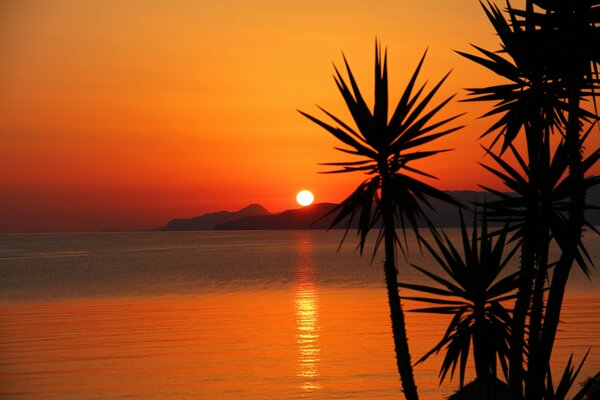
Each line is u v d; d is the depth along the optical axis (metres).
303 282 75.25
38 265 119.19
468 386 12.51
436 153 6.75
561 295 7.80
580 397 8.78
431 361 28.22
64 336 37.88
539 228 7.59
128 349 33.38
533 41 8.13
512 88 8.51
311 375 26.73
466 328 7.58
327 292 62.56
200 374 27.42
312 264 113.19
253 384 25.45
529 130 8.52
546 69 8.39
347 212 6.91
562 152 7.69
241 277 84.56
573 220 7.62
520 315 7.66
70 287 73.69
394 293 7.14
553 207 7.74
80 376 27.25
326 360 29.58
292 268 102.19
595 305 44.66
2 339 36.94
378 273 89.19
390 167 6.92
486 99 8.66
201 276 87.12
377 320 41.72
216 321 43.47
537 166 7.66
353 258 134.50
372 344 33.09
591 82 8.05
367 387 24.47
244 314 47.09
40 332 39.66
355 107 6.77
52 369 28.67
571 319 37.75
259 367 28.56
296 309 49.31
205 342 35.09
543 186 7.64
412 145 6.83
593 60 7.96
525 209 7.66
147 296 62.38
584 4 7.91
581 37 7.93
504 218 7.68
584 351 28.42
